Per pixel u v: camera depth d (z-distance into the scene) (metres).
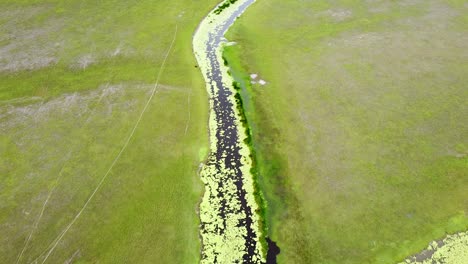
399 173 20.11
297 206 19.06
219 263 17.16
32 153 21.56
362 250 17.17
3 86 26.25
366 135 22.20
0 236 17.67
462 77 26.06
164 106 24.69
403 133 22.22
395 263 16.70
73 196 19.42
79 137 22.48
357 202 18.94
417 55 28.22
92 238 17.72
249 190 20.08
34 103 24.86
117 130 22.95
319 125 23.00
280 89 25.77
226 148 22.27
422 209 18.53
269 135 22.81
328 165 20.75
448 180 19.69
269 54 29.02
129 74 27.23
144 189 19.86
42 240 17.59
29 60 28.42
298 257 17.16
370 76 26.36
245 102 25.14
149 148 21.95
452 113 23.36
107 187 19.88
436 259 16.80
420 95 24.70
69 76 27.06
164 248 17.48
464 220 18.03
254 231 18.28
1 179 20.16
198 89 26.14
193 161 21.44
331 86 25.67
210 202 19.53
